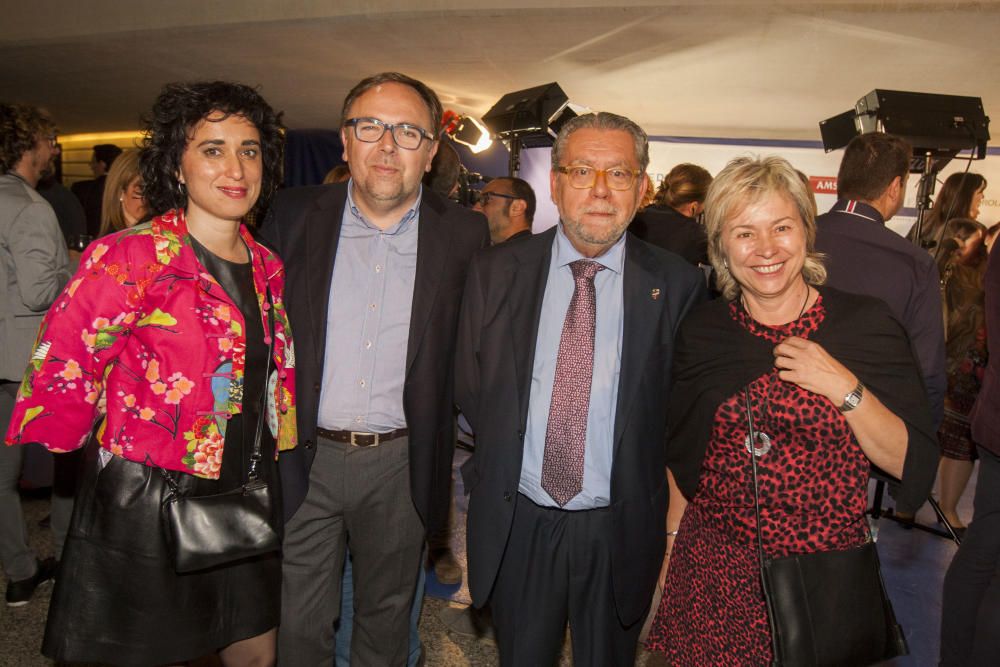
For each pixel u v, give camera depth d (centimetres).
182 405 142
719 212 146
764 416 142
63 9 568
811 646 130
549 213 757
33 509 342
